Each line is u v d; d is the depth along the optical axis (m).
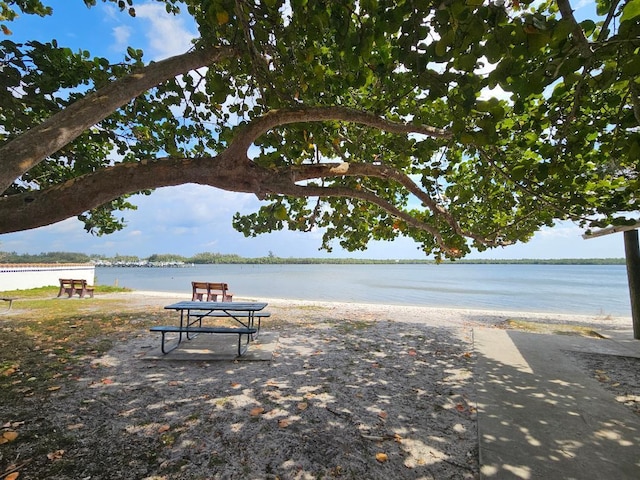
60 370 5.56
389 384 5.23
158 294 19.95
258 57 3.02
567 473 2.97
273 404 4.42
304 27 2.62
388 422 3.99
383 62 2.87
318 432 3.74
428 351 7.28
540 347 7.55
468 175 6.60
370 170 3.58
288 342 7.82
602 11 2.02
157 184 2.08
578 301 25.95
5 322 9.60
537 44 1.53
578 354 7.05
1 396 4.50
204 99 4.07
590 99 2.98
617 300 26.97
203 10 2.81
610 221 4.91
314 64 3.30
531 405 4.46
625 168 4.38
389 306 15.49
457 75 1.98
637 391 4.99
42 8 3.64
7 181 1.55
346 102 4.79
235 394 4.71
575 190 4.30
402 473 3.05
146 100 4.31
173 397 4.57
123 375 5.38
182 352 6.63
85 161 4.91
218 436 3.62
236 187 2.38
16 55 3.59
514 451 3.34
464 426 3.91
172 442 3.49
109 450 3.33
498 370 5.95
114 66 3.93
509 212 6.63
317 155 4.18
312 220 5.86
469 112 2.09
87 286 17.56
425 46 1.92
